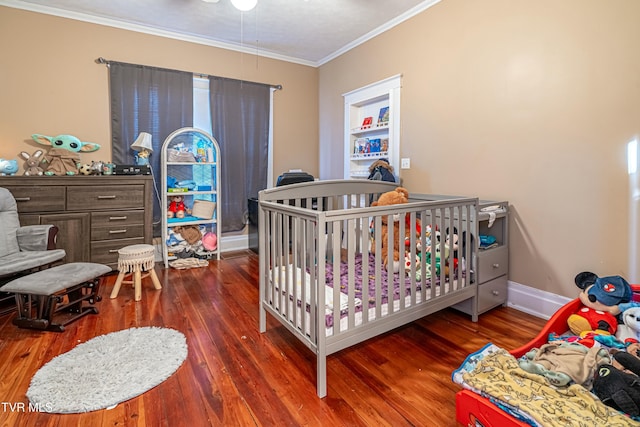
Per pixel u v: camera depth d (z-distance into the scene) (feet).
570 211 7.36
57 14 10.75
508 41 8.24
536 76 7.75
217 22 11.59
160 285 9.87
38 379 5.37
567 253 7.47
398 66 11.35
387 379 5.60
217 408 4.86
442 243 6.95
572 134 7.22
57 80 10.89
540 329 7.32
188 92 12.82
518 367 4.45
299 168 15.67
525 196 8.12
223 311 8.25
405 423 4.62
